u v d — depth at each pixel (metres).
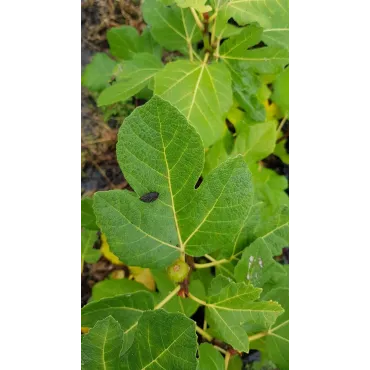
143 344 0.41
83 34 0.55
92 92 0.54
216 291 0.46
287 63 0.50
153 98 0.40
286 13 0.49
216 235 0.42
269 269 0.48
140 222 0.42
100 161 0.54
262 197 0.51
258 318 0.43
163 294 0.49
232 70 0.50
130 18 0.56
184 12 0.52
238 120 0.55
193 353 0.40
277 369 0.50
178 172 0.41
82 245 0.54
